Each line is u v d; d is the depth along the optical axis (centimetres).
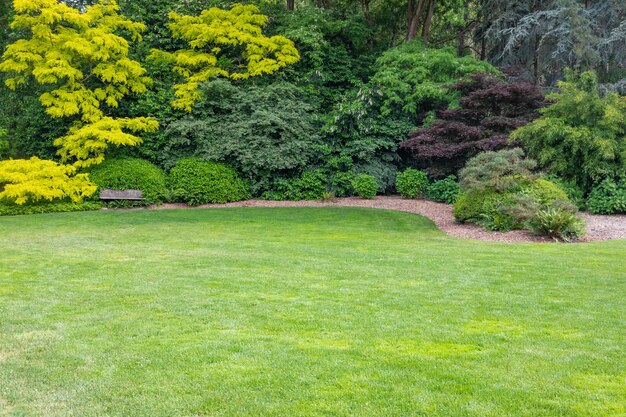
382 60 1897
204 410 317
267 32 2011
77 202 1467
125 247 878
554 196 1127
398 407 321
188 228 1119
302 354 404
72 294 576
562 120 1368
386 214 1352
